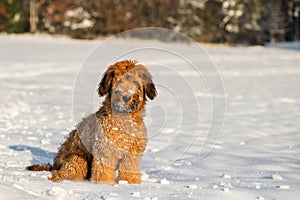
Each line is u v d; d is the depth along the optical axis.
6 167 6.95
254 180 6.80
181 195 5.75
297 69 33.34
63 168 6.48
